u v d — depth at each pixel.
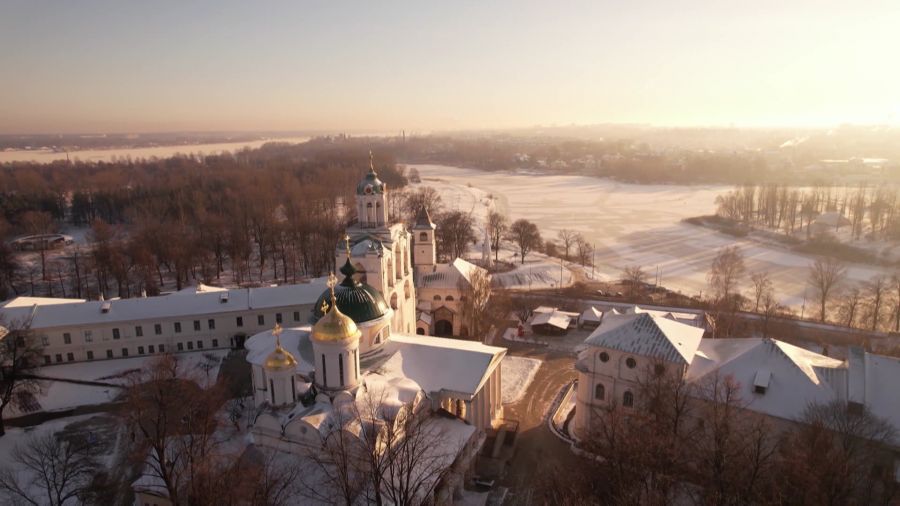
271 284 153.62
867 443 58.19
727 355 71.94
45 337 100.50
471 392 69.94
